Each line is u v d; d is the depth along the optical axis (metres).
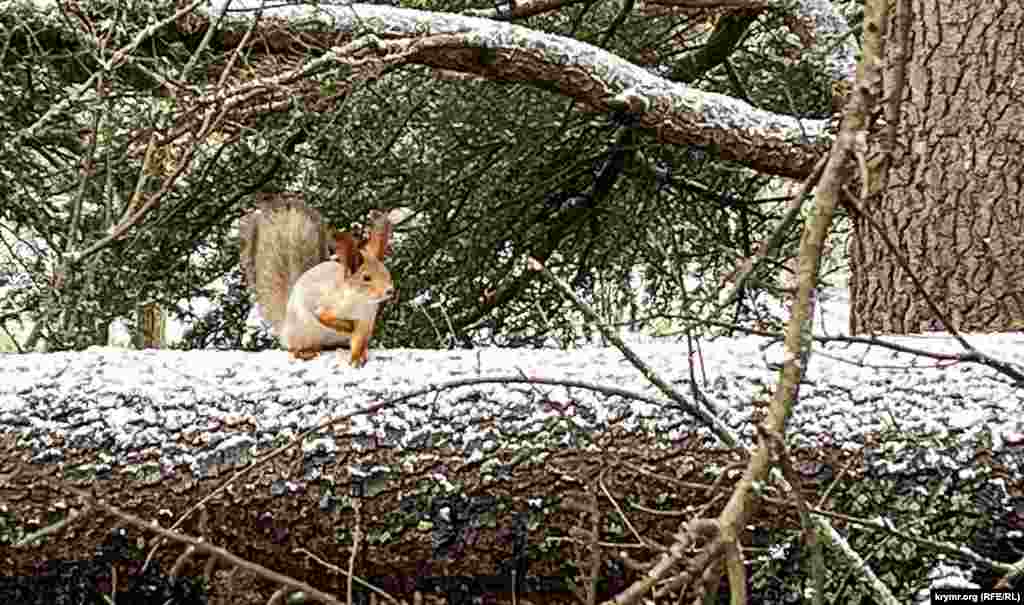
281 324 4.05
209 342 7.62
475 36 5.29
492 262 7.50
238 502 3.28
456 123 7.09
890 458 3.15
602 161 7.34
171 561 3.34
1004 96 4.97
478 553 3.29
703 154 7.40
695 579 1.94
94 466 3.31
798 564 3.15
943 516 3.12
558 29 7.43
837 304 7.84
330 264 3.64
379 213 3.71
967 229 4.97
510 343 7.92
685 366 3.37
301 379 3.42
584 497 3.06
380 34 5.42
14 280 7.15
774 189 8.59
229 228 7.17
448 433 3.27
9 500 3.32
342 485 3.26
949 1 5.07
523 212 7.35
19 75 6.09
